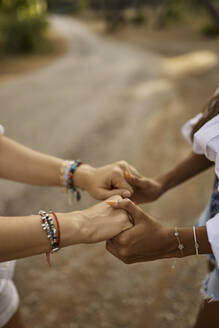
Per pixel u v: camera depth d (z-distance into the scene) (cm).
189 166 159
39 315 228
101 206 114
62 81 1334
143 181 154
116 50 2680
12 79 1426
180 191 390
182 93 975
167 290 245
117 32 4269
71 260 286
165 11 4216
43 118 759
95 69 1669
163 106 832
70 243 107
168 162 481
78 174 156
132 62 1864
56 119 746
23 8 2728
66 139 599
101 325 218
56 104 910
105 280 260
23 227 101
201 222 144
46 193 397
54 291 251
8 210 360
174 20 4125
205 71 1352
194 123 146
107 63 1895
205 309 139
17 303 144
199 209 350
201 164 158
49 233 103
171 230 111
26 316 228
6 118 765
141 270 269
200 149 139
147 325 217
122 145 559
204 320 141
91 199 377
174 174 159
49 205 370
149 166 471
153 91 1034
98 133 631
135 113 778
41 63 2031
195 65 1549
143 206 358
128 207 111
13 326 142
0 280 132
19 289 253
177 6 4228
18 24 2503
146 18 4941
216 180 132
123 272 267
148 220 112
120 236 112
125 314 226
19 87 1213
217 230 105
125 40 3500
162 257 115
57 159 158
